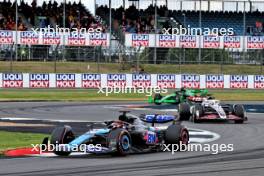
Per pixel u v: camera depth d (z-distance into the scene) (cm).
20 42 19000
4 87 17525
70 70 18750
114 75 17950
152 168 4722
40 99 14662
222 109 9531
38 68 18625
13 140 7019
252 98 16050
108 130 5616
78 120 9762
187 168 4728
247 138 7262
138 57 19262
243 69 19812
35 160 5209
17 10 19575
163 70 19338
